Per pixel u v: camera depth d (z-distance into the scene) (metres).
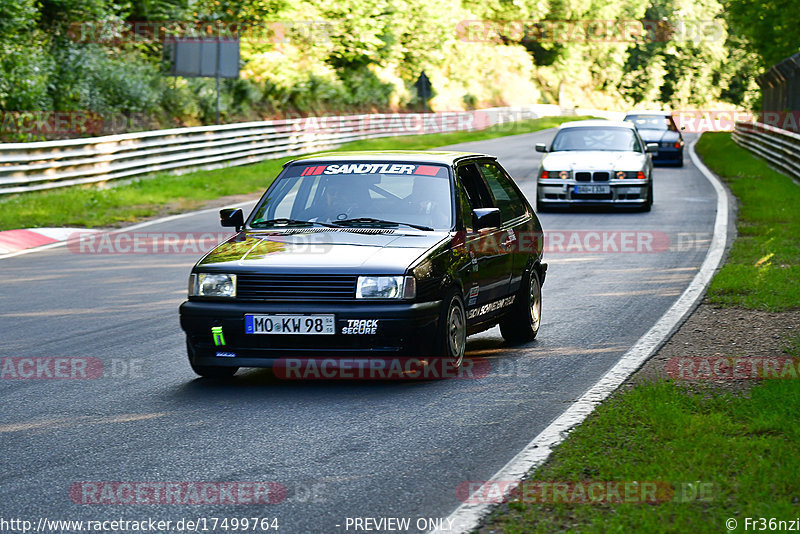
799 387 21.22
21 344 28.80
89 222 59.81
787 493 15.16
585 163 64.69
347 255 23.64
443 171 26.92
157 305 35.00
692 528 13.80
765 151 101.56
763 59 152.88
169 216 64.94
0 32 95.12
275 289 23.12
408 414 21.17
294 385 24.03
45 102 98.00
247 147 102.19
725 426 18.83
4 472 17.42
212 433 19.83
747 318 31.20
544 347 28.22
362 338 22.83
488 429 19.95
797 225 54.56
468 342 29.62
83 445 19.05
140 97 108.31
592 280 39.81
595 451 17.77
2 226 55.97
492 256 26.88
